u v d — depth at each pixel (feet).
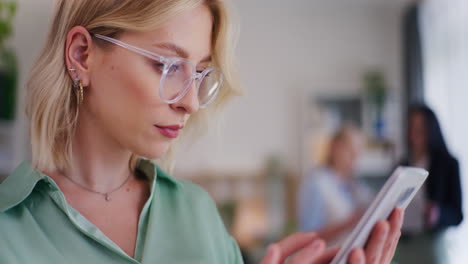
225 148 16.70
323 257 2.78
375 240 2.50
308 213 10.69
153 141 2.69
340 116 16.81
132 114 2.64
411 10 15.52
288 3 16.52
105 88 2.68
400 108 16.79
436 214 9.03
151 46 2.62
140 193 3.07
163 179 3.20
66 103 2.77
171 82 2.66
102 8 2.70
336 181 10.85
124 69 2.63
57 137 2.81
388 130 16.58
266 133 16.93
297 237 3.01
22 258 2.47
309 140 16.70
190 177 16.25
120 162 2.94
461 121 12.63
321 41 17.24
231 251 3.31
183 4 2.63
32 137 2.79
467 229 10.41
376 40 17.25
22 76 10.18
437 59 14.21
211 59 3.14
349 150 10.80
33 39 10.30
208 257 2.89
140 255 2.78
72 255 2.55
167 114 2.65
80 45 2.72
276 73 17.10
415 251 8.41
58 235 2.59
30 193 2.72
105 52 2.68
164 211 3.03
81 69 2.72
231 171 16.43
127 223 2.89
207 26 2.84
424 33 15.05
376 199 2.45
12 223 2.56
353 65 17.24
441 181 9.14
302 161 16.83
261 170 16.57
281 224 16.19
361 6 16.75
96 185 2.89
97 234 2.61
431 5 14.48
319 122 16.78
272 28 17.12
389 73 17.19
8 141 9.90
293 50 17.16
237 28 3.21
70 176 2.87
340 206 10.53
